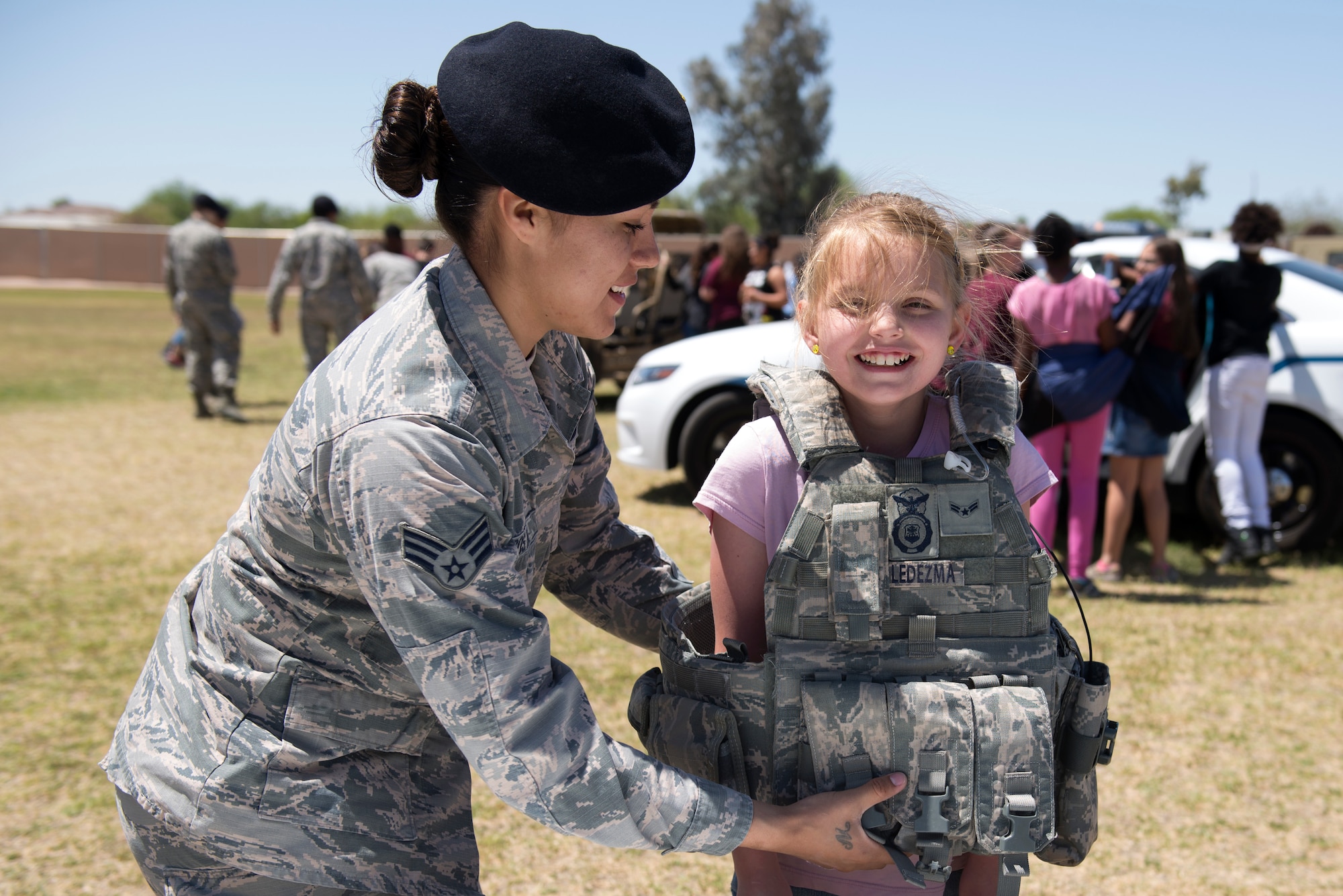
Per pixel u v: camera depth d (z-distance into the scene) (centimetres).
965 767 112
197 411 883
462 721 105
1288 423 488
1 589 445
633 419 580
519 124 102
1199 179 3609
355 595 116
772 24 4519
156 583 456
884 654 117
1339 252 1316
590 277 111
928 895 125
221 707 120
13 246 3709
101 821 273
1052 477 129
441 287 114
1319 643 390
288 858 117
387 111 110
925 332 117
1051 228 416
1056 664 118
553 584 155
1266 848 260
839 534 115
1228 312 466
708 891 247
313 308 868
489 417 113
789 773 119
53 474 663
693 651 130
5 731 320
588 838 110
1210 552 514
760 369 131
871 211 119
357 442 106
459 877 125
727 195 4722
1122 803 281
